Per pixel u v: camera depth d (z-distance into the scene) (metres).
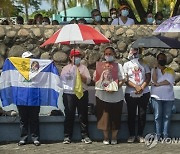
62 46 12.70
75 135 10.84
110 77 10.28
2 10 18.66
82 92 10.34
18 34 12.65
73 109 10.43
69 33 9.97
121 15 13.80
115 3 21.41
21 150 9.77
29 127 10.38
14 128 10.79
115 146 10.21
